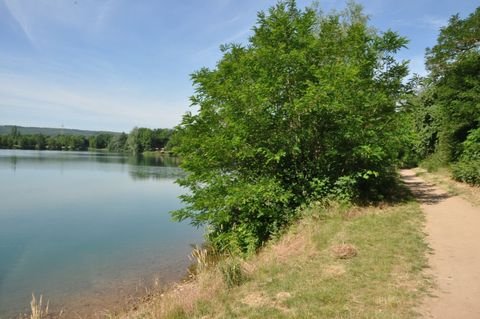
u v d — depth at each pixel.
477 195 13.78
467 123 20.09
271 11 12.46
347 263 6.85
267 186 10.56
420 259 6.86
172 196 27.86
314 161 12.24
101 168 56.22
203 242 14.28
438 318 4.69
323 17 20.89
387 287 5.68
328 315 4.88
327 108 10.92
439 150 25.86
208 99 12.61
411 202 12.63
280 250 8.45
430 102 30.27
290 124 11.76
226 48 13.51
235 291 6.13
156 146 125.12
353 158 12.01
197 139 12.02
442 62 22.61
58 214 20.23
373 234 8.59
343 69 11.38
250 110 10.98
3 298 9.00
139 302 8.39
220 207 11.16
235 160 11.90
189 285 8.51
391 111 12.97
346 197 11.39
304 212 10.59
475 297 5.26
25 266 11.40
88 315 7.96
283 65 11.55
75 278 10.35
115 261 11.88
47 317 7.93
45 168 53.91
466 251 7.33
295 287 5.96
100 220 18.73
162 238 15.02
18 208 21.80
